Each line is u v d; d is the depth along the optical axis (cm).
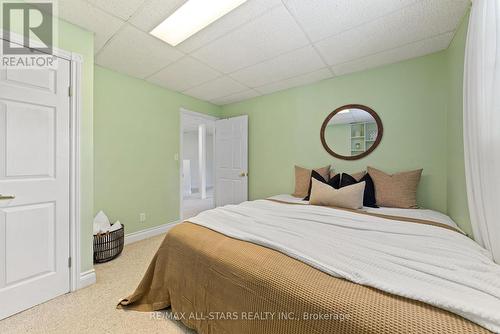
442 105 205
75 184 164
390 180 215
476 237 118
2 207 132
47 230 150
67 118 161
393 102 231
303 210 175
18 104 138
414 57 218
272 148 333
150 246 257
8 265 134
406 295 64
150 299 142
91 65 176
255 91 326
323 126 279
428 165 212
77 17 158
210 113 388
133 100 273
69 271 161
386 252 95
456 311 57
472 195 123
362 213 178
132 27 172
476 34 112
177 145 331
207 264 109
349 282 75
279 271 85
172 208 323
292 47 202
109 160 250
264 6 150
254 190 357
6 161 134
